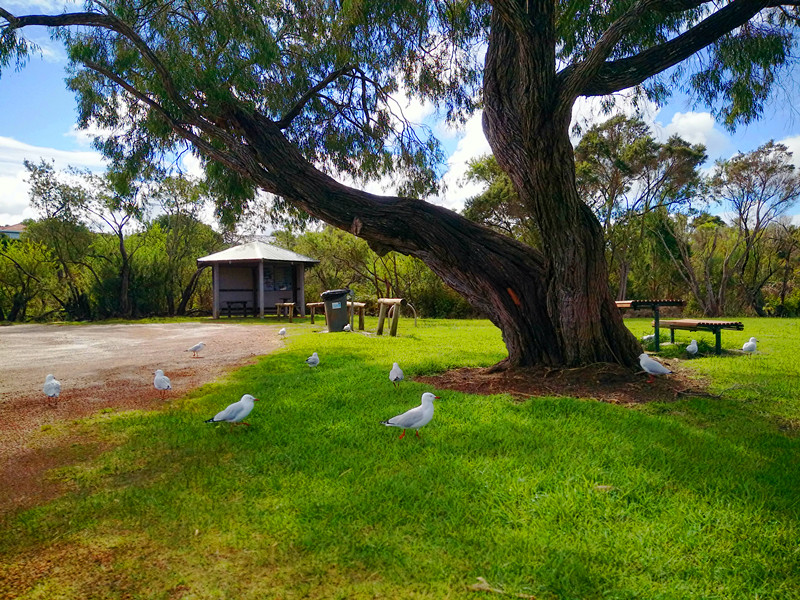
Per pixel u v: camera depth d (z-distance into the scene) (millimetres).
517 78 8031
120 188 10898
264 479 4395
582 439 5180
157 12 8883
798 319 27625
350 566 3100
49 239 30922
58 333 20812
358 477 4363
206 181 11523
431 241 8539
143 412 6934
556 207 7648
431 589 2857
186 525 3656
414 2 8742
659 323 12156
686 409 6539
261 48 8781
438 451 4957
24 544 3463
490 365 9969
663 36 9125
